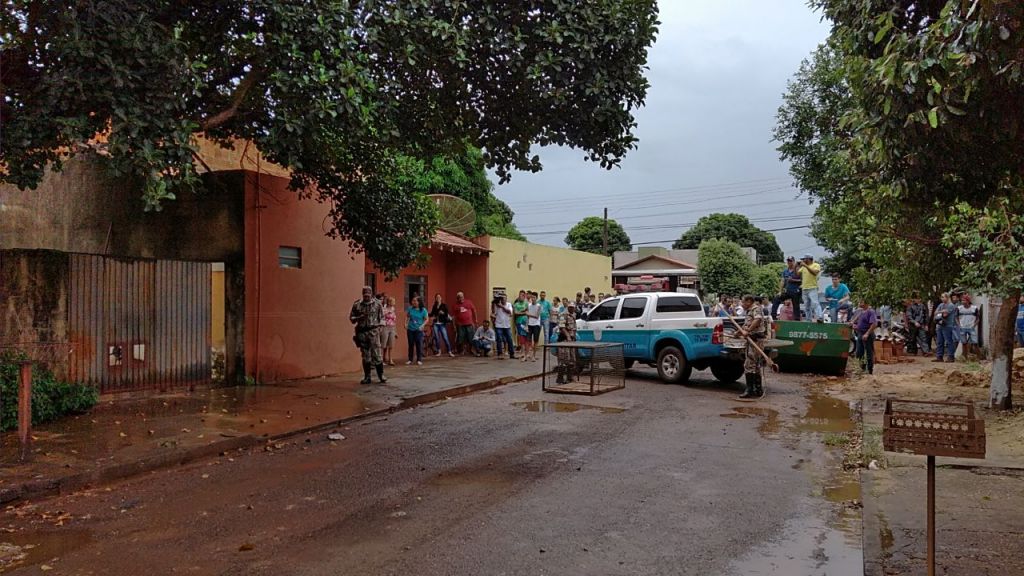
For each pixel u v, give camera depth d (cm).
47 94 692
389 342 1698
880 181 591
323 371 1484
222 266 1352
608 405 1181
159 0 786
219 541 545
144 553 522
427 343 1975
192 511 623
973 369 1562
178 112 784
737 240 6712
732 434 943
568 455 820
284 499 654
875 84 525
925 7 561
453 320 2078
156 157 712
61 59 702
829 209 1560
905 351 2167
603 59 968
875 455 784
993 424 962
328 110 834
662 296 1514
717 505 632
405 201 1407
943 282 1212
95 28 700
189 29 880
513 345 1978
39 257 1034
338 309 1532
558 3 923
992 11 425
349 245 1490
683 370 1418
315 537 550
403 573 479
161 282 1192
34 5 731
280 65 828
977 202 589
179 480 729
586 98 959
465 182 2950
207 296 1266
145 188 720
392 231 1394
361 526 574
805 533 558
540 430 966
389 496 657
